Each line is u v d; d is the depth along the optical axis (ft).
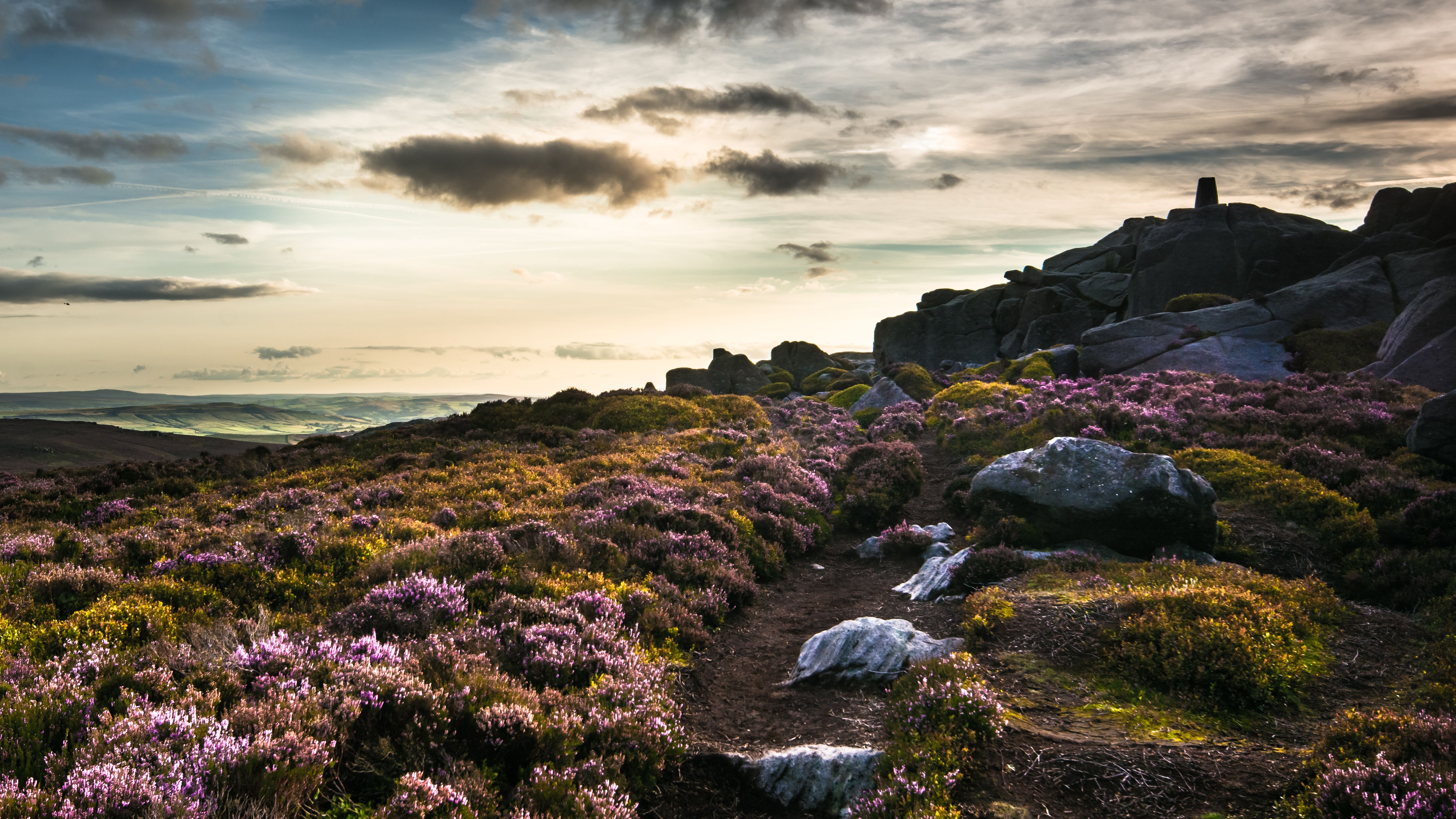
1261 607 34.06
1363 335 140.77
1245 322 157.79
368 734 20.38
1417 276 158.10
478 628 30.17
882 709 29.37
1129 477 52.21
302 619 32.30
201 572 37.99
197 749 16.99
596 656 28.78
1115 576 42.39
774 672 34.50
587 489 63.21
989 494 59.00
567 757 21.27
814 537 62.18
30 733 17.66
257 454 102.17
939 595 45.09
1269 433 81.76
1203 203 272.51
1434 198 215.72
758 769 24.56
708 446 95.76
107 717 18.38
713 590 42.86
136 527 53.98
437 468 80.89
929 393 159.53
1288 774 22.81
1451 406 62.44
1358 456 67.51
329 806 17.58
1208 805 21.54
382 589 32.96
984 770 23.38
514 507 59.77
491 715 21.42
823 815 23.11
